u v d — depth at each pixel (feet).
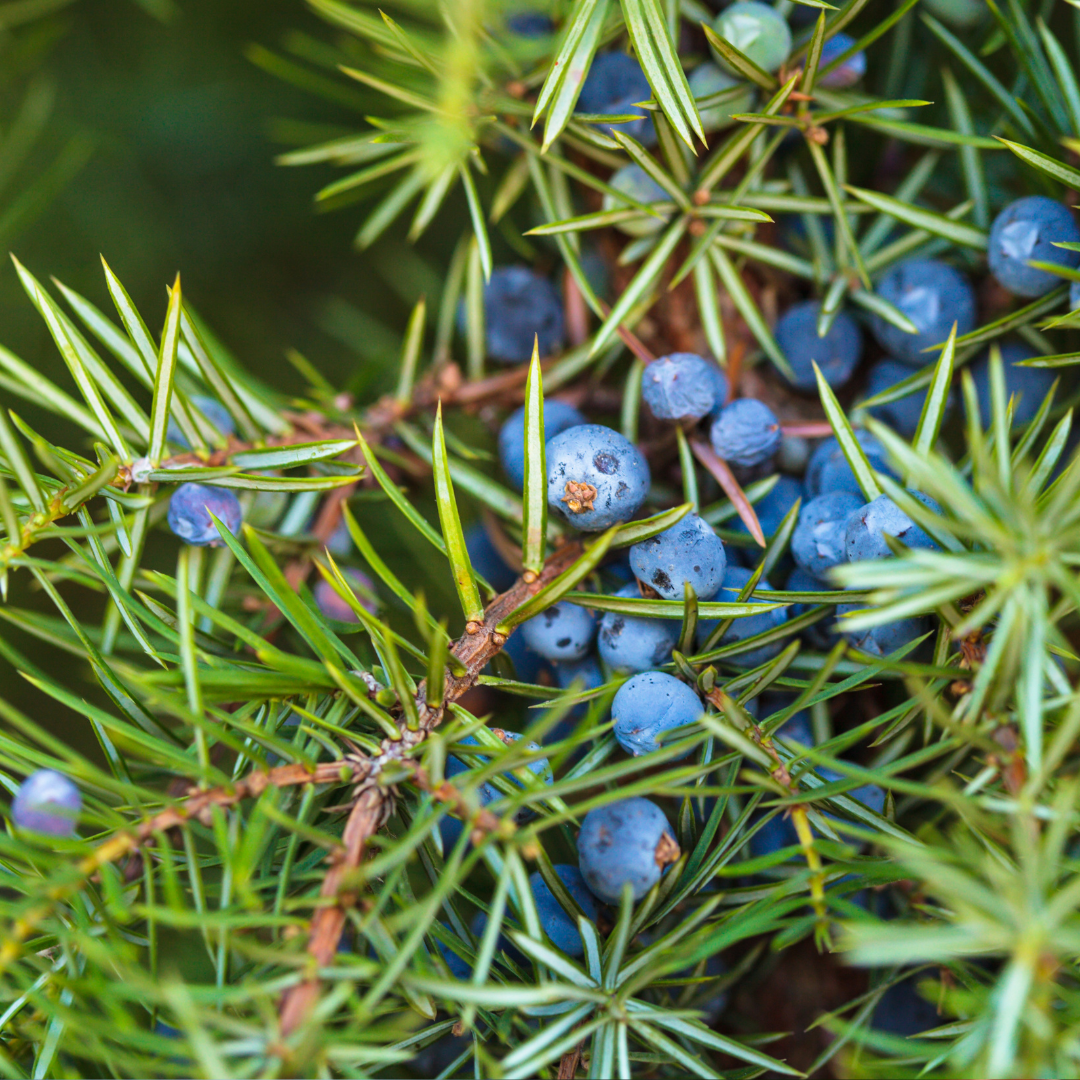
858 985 1.05
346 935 1.00
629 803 0.96
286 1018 0.91
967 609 0.96
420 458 1.09
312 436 1.07
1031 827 0.91
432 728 0.96
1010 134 1.05
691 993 1.01
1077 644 1.05
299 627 0.95
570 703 0.92
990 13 1.07
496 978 0.96
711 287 1.04
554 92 1.03
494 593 0.99
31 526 0.96
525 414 0.97
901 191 1.07
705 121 1.03
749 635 1.00
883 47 1.08
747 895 0.97
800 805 0.95
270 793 0.94
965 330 1.04
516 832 0.93
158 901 0.96
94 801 0.95
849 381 1.09
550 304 1.10
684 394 1.01
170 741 0.99
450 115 0.96
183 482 0.99
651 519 0.98
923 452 0.98
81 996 0.93
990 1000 0.90
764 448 1.01
